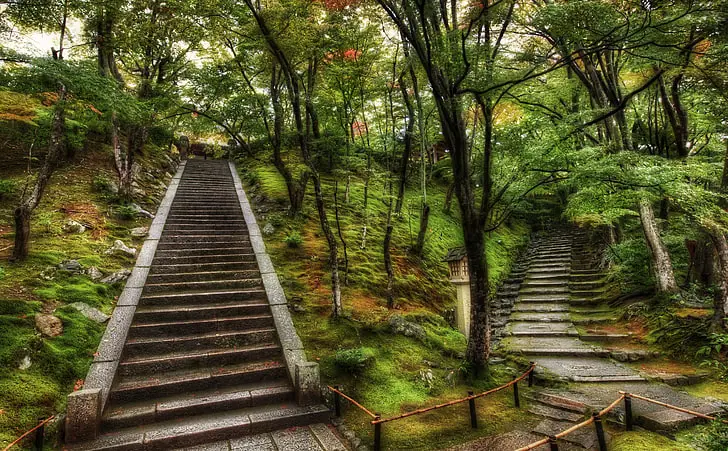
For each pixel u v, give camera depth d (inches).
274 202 478.9
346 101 429.4
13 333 189.9
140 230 362.9
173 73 510.3
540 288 472.4
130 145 424.8
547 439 129.9
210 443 165.3
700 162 302.0
